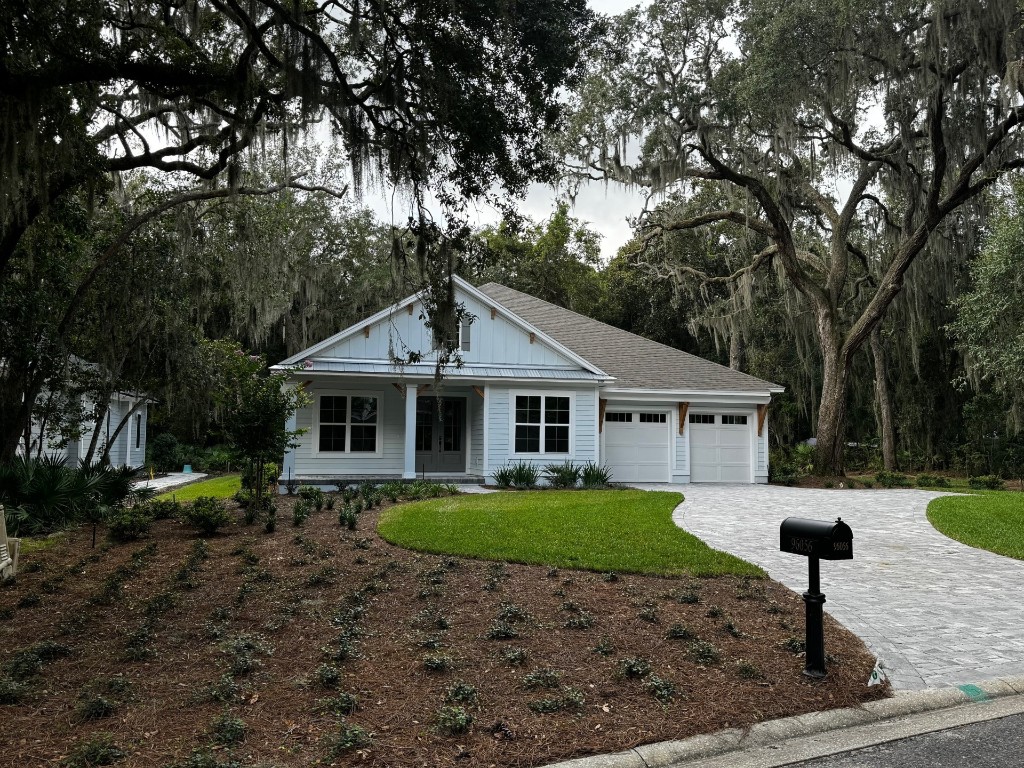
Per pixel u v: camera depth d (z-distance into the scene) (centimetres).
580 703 436
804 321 2869
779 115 1894
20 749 368
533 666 502
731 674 498
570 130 1920
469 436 2050
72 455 2166
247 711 420
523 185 895
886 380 3156
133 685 457
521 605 653
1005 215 2183
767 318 3294
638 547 925
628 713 433
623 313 4034
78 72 743
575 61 847
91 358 1600
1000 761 394
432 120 857
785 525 517
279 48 820
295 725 402
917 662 548
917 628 640
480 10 763
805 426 3759
